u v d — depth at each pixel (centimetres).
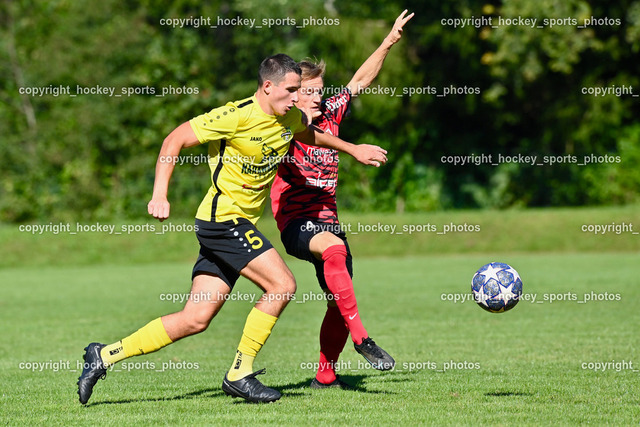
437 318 3838
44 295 5341
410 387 2175
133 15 10119
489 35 9819
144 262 8238
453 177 11238
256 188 1931
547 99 10875
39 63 10188
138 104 10069
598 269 6072
